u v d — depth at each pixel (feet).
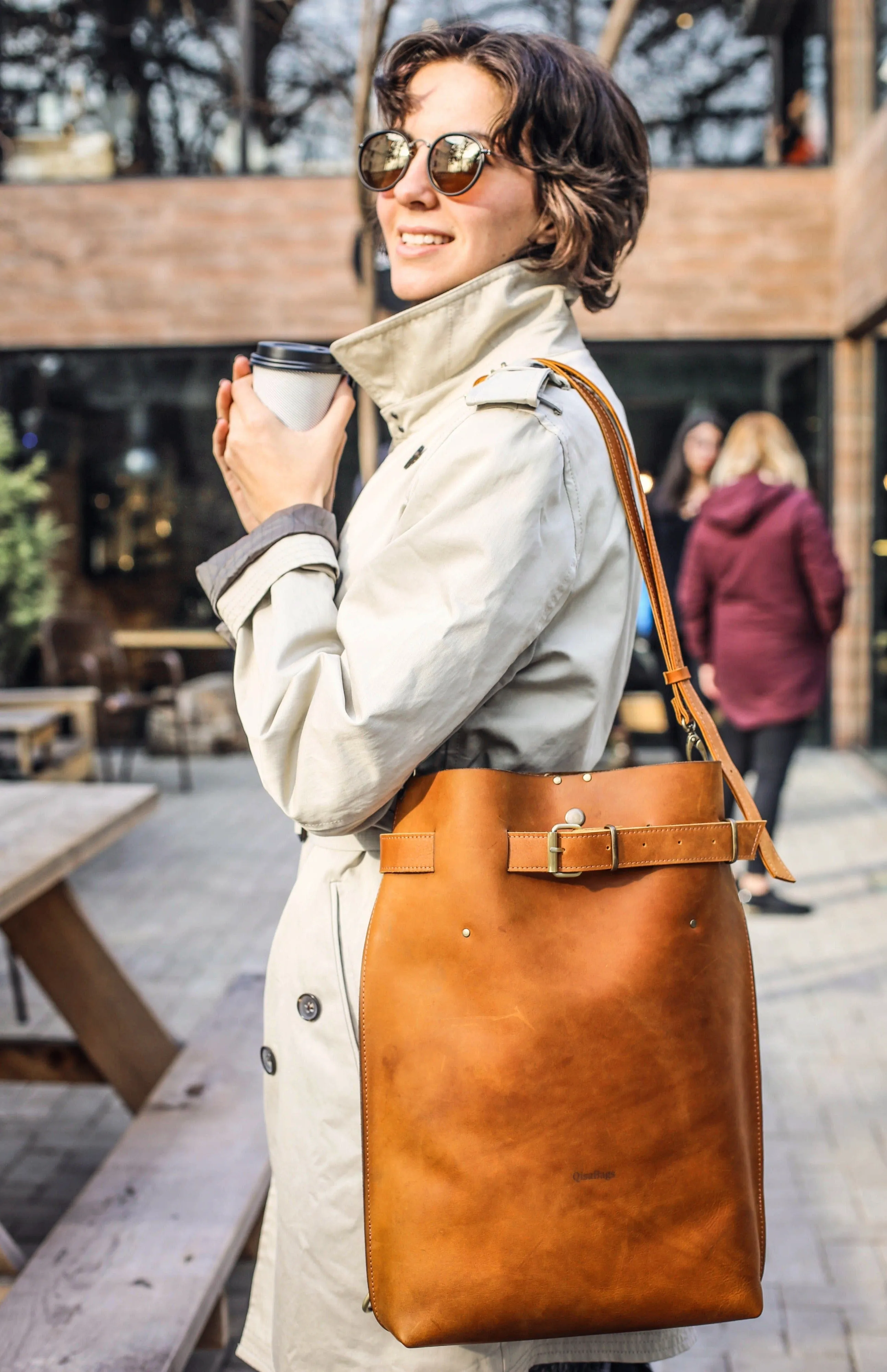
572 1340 3.82
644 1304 3.41
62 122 29.99
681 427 29.22
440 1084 3.41
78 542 31.12
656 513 19.52
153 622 31.35
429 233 4.01
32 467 26.03
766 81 28.25
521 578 3.40
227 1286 8.23
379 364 3.96
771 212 28.07
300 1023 3.90
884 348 28.04
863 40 26.76
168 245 29.48
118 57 29.66
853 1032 12.34
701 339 28.55
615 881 3.53
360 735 3.36
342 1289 3.77
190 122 29.66
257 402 3.96
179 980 14.29
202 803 24.41
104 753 30.25
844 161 27.27
